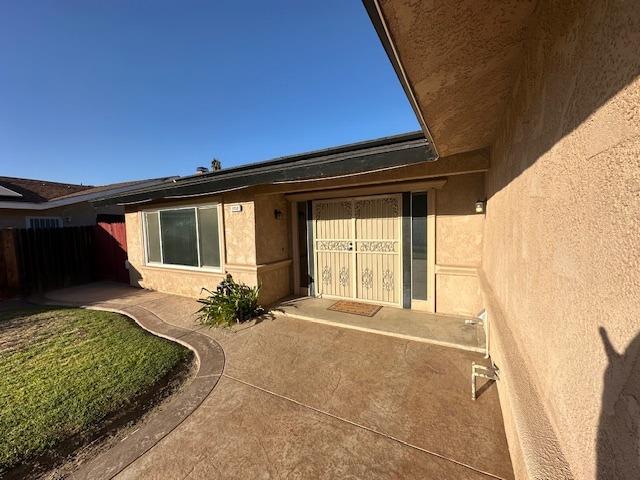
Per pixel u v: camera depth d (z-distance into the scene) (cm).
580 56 91
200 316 583
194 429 272
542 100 131
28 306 736
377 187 558
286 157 585
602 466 75
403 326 483
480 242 492
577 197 94
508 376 160
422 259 550
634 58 63
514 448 196
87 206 1456
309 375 357
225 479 220
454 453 234
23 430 276
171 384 358
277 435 261
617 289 70
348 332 483
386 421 274
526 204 162
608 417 73
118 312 652
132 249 875
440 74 156
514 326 193
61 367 395
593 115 82
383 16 100
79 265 990
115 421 291
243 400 312
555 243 114
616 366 70
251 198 608
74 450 254
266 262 634
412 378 342
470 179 494
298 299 666
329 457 236
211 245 687
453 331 457
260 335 482
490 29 126
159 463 236
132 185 1423
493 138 339
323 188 563
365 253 615
